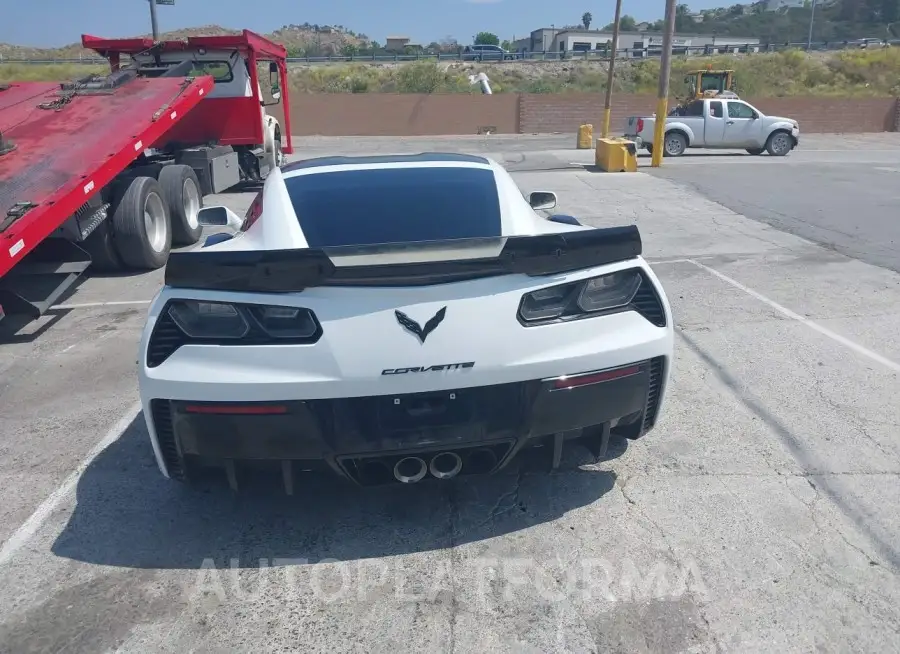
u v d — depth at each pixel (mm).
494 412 2863
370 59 54531
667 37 17578
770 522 3199
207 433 2820
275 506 3424
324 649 2543
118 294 7398
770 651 2479
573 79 48438
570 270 2980
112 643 2584
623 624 2621
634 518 3254
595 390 2982
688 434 4027
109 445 4086
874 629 2564
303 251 2834
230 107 12750
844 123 34812
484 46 64688
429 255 2852
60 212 6051
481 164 3998
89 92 8727
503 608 2719
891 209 11453
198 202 10039
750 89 43938
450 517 3305
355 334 2771
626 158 17078
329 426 2787
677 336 5645
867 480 3533
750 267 7816
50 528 3287
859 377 4801
